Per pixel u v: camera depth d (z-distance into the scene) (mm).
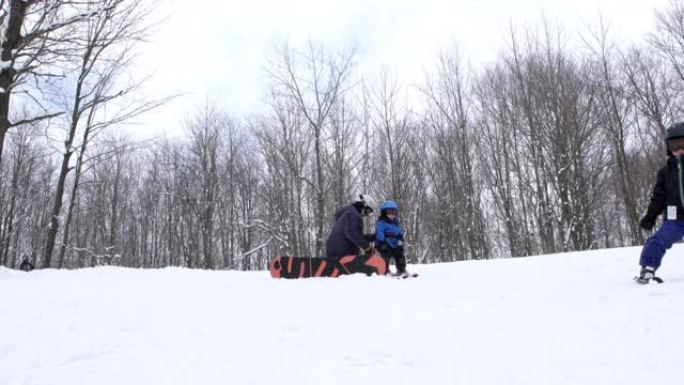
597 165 25031
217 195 34094
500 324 3039
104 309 3705
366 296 4199
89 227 40094
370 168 26375
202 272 7594
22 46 8906
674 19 23312
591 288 4195
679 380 1972
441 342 2697
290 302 3969
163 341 2842
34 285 5227
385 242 6320
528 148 25375
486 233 31250
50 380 2215
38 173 37688
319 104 23781
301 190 27141
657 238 4172
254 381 2172
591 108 24375
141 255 41812
